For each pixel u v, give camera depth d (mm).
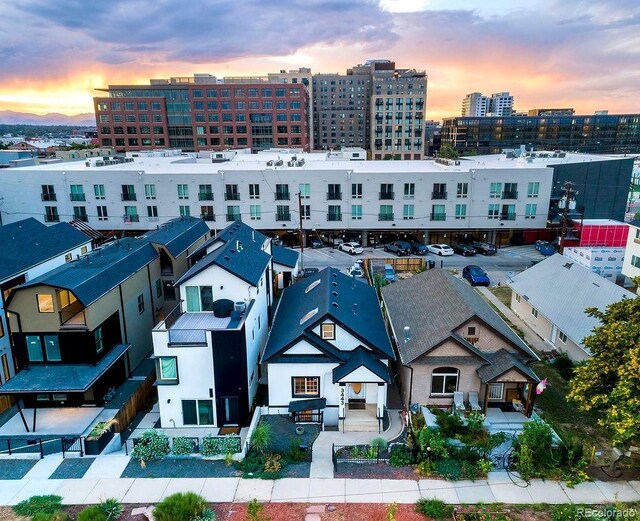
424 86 157500
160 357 22422
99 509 16078
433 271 31297
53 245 33469
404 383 23812
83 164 66062
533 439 18516
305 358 22547
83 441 20828
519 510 16234
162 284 34094
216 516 16062
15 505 16719
